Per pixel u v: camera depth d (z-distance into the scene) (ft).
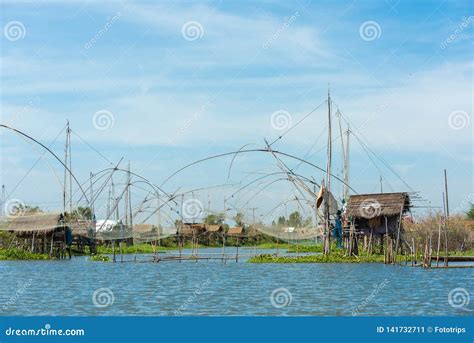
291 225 266.77
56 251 313.32
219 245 479.41
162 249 437.58
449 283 171.53
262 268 231.71
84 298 151.74
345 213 259.19
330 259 247.09
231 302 142.41
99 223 378.73
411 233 272.72
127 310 133.28
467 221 304.71
